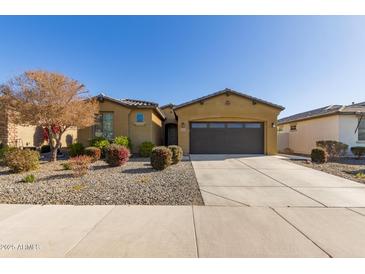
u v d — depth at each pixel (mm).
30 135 15367
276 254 2871
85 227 3578
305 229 3561
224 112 15133
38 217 3977
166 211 4344
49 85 9609
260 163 10945
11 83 9516
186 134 15164
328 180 7246
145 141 14352
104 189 5828
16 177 7258
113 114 14609
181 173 8195
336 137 15000
